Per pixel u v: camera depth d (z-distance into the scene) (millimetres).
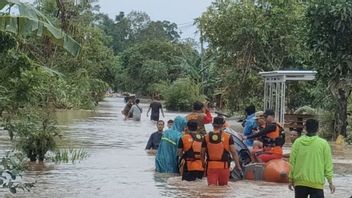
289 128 25297
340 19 9352
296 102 34031
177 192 11938
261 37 33344
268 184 13102
